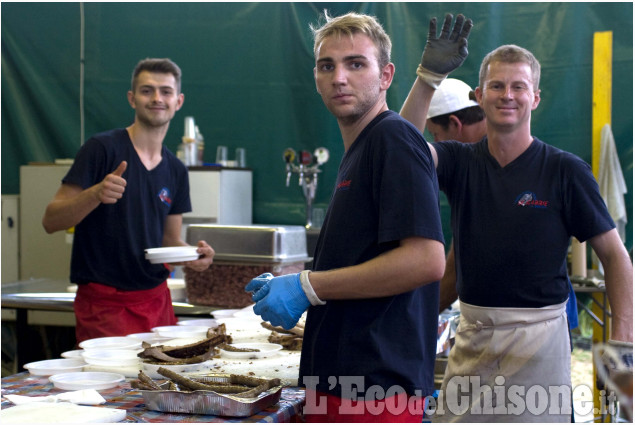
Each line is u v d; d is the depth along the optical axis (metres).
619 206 4.52
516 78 2.14
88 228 2.94
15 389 1.82
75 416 1.49
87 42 5.51
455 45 2.34
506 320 2.15
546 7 4.71
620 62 4.64
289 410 1.64
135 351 2.14
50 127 5.55
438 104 2.71
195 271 3.42
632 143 4.64
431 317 1.68
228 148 5.38
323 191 5.24
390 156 1.56
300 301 1.60
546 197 2.14
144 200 3.02
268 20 5.29
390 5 4.96
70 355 2.16
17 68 5.57
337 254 1.64
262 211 5.34
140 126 3.04
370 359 1.56
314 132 5.25
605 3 4.65
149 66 3.03
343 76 1.62
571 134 4.72
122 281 2.96
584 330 4.69
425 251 1.52
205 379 1.77
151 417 1.56
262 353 2.12
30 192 5.18
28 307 3.47
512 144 2.18
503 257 2.15
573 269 4.13
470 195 2.22
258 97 5.33
